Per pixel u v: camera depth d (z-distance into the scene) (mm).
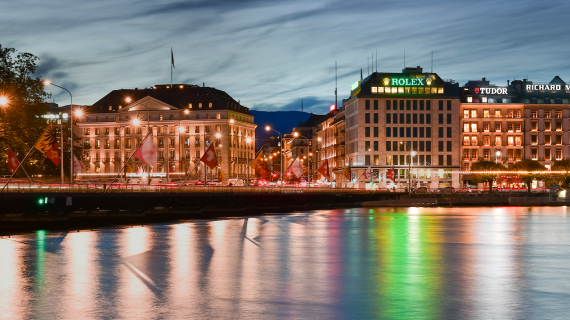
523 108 195000
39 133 97188
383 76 193000
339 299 29281
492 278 35438
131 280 34188
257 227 75312
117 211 85125
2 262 41406
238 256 45219
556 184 171750
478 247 52312
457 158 191625
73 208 72750
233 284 33062
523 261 43156
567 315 26266
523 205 160375
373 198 158125
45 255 45312
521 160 184875
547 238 61344
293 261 42406
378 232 67812
